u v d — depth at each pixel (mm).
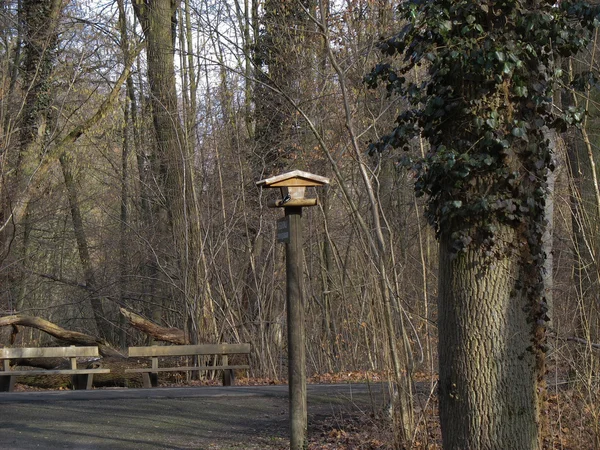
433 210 5750
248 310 16922
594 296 7277
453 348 5551
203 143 17906
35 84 18781
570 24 5820
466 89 5516
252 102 17984
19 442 7996
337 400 10344
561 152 8367
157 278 19812
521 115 5535
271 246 16719
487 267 5453
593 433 6820
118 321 24531
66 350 12938
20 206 18344
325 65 15961
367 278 8617
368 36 12680
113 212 23047
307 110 15711
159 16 16031
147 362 14602
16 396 10977
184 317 16406
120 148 24000
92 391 11695
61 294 24672
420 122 5930
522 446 5406
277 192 17453
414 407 8117
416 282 11805
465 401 5473
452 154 5395
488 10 5418
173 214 16047
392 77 6273
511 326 5449
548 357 7469
